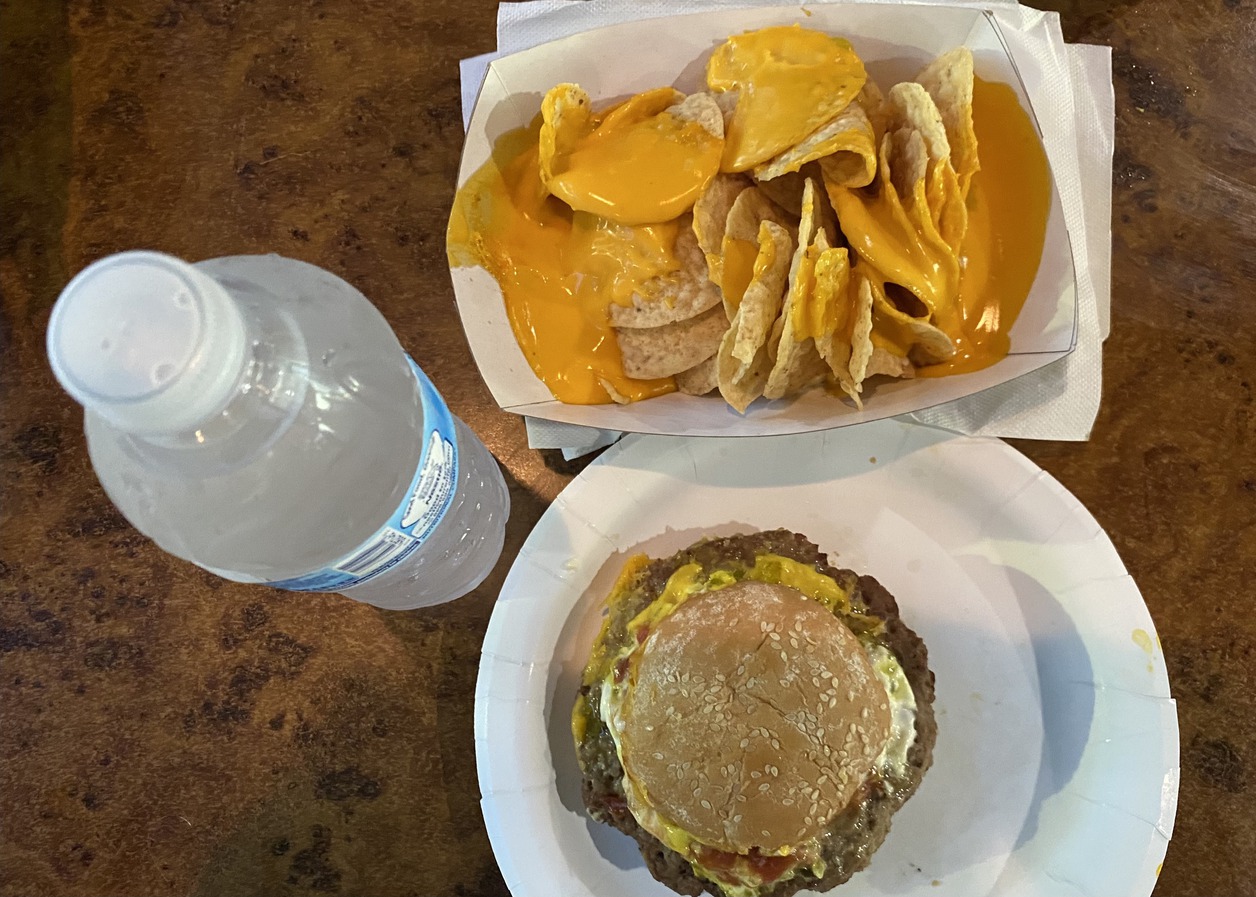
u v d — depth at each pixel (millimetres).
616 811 305
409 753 335
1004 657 335
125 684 338
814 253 288
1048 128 330
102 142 359
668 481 340
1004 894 322
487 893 332
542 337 335
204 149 358
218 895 334
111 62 363
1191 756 326
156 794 336
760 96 314
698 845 287
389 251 350
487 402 347
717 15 320
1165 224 346
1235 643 328
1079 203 329
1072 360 323
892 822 331
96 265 179
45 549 341
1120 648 321
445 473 262
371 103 359
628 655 309
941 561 342
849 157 312
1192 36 353
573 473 348
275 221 353
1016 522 334
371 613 340
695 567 323
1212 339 340
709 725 274
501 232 336
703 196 312
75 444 344
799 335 289
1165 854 316
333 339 262
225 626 338
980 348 324
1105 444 338
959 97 299
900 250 302
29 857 336
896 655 310
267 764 336
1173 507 334
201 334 177
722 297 308
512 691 326
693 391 330
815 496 347
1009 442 343
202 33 362
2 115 363
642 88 341
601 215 315
